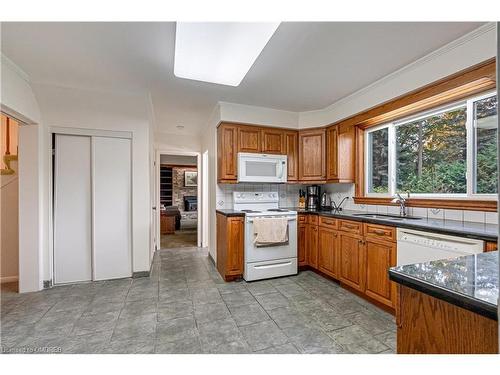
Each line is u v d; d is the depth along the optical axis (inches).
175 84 108.8
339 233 111.7
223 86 110.9
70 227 116.6
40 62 90.2
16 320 82.3
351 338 71.6
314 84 108.9
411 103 93.0
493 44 68.1
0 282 118.0
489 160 81.1
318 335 73.0
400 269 33.8
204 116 155.8
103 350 66.1
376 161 126.7
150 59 88.0
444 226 73.0
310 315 85.3
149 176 129.0
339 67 93.3
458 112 90.7
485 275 30.9
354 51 82.0
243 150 134.7
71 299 98.7
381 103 104.7
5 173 120.4
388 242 86.9
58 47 80.4
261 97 124.0
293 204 160.1
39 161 109.0
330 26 68.8
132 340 70.7
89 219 119.3
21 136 107.3
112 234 121.9
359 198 129.2
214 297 100.6
